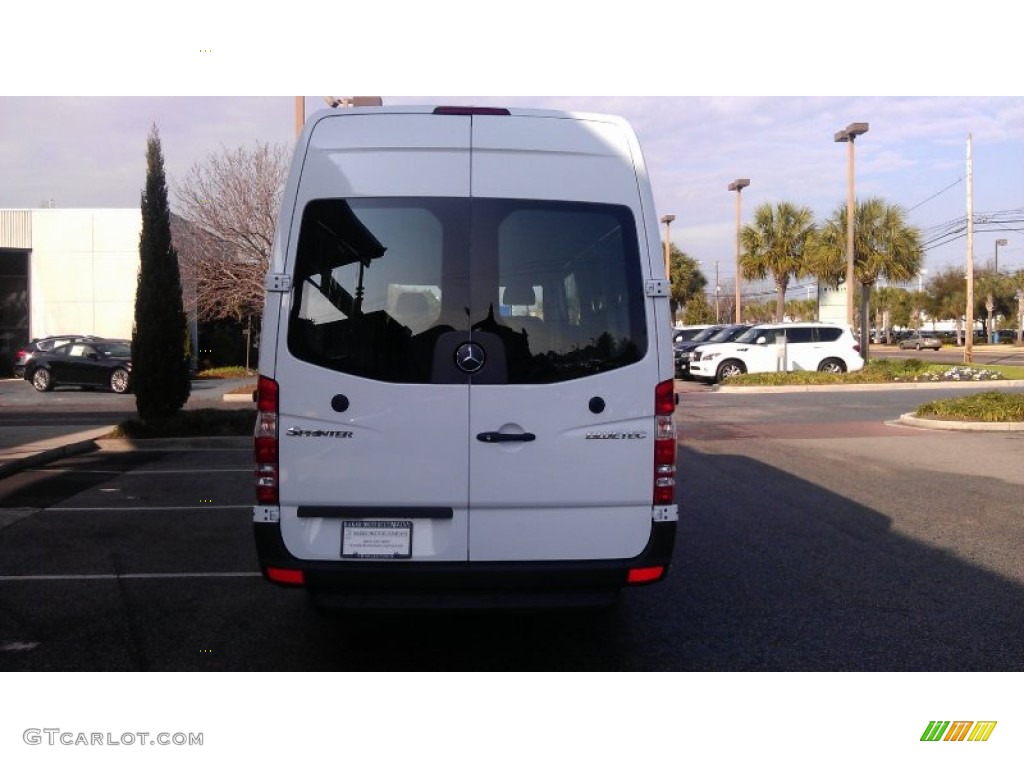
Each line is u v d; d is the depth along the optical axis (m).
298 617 5.85
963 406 16.28
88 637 5.45
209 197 24.67
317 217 4.44
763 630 5.55
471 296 4.46
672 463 4.55
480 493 4.44
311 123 4.50
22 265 33.88
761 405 20.44
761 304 89.19
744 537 7.91
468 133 4.52
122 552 7.48
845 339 27.66
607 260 4.55
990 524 8.39
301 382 4.39
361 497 4.41
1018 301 79.00
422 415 4.42
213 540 7.90
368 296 4.43
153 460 12.66
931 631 5.51
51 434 14.66
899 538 7.85
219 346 37.31
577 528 4.50
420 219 4.48
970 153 38.09
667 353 4.55
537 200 4.52
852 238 30.34
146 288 14.43
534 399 4.46
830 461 12.18
